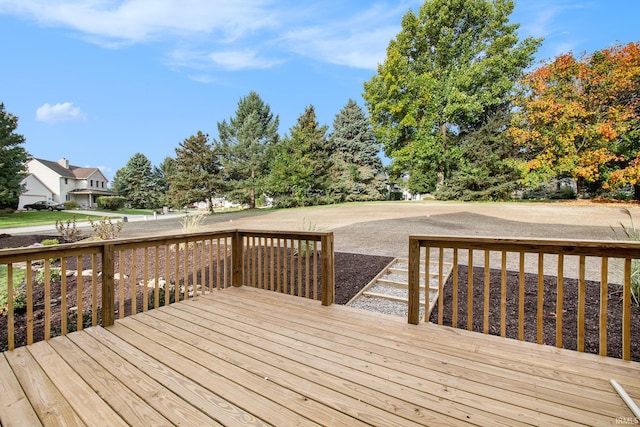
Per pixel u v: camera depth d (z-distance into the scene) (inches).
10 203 891.4
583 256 91.6
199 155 862.5
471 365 87.3
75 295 205.3
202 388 77.0
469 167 712.4
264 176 953.5
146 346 99.7
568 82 617.3
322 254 139.9
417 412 67.7
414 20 754.2
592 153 579.5
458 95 695.1
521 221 406.0
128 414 67.2
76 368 86.1
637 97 565.9
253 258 172.2
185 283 149.8
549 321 125.0
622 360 87.8
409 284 118.0
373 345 100.2
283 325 117.3
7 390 75.8
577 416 65.8
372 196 959.6
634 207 494.3
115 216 882.8
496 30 738.2
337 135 1005.8
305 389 76.4
